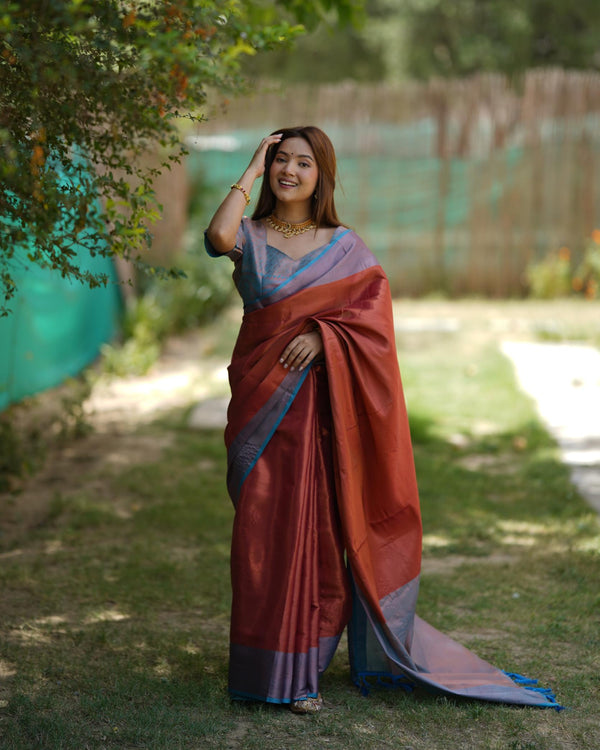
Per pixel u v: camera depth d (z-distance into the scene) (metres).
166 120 3.29
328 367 3.36
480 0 21.30
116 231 3.17
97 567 4.79
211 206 14.22
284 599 3.27
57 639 3.93
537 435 7.38
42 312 8.56
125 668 3.64
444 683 3.46
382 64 23.28
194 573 4.71
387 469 3.49
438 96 15.14
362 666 3.53
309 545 3.34
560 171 15.00
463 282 15.40
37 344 8.59
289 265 3.48
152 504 5.91
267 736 3.13
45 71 2.73
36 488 6.23
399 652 3.42
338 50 22.62
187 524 5.49
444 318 13.20
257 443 3.42
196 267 12.88
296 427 3.40
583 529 5.32
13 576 4.64
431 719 3.27
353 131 15.32
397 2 21.56
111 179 3.18
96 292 10.34
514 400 8.45
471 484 6.25
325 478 3.43
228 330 12.39
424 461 6.79
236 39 3.27
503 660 3.77
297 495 3.33
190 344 11.70
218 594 4.49
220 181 15.15
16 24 2.64
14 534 5.33
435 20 21.52
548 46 22.05
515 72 21.05
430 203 15.32
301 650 3.29
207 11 3.04
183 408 8.50
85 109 3.12
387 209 15.41
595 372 9.54
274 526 3.35
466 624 4.12
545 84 14.93
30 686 3.46
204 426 7.81
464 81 15.08
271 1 6.73
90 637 3.94
